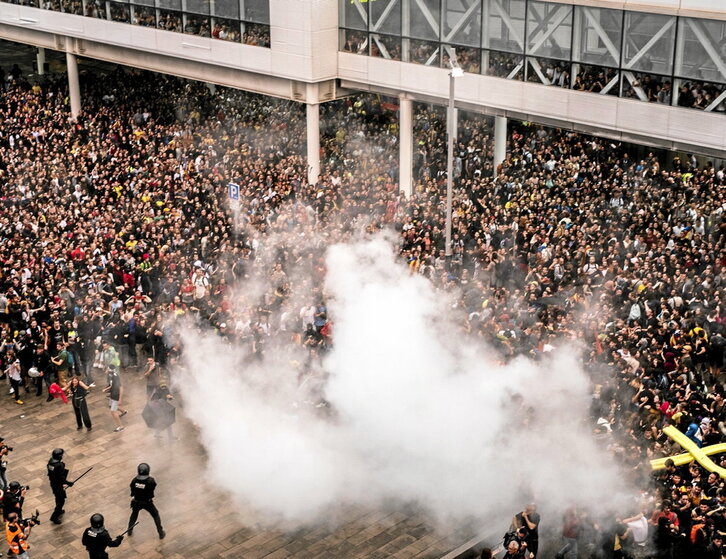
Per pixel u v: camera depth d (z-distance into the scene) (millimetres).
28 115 47312
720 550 17859
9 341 26094
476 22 34688
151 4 43500
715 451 21172
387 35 37281
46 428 24469
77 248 31047
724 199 32719
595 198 34094
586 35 31828
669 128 30438
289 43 38406
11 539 18594
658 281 26891
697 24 28812
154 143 42875
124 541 20094
